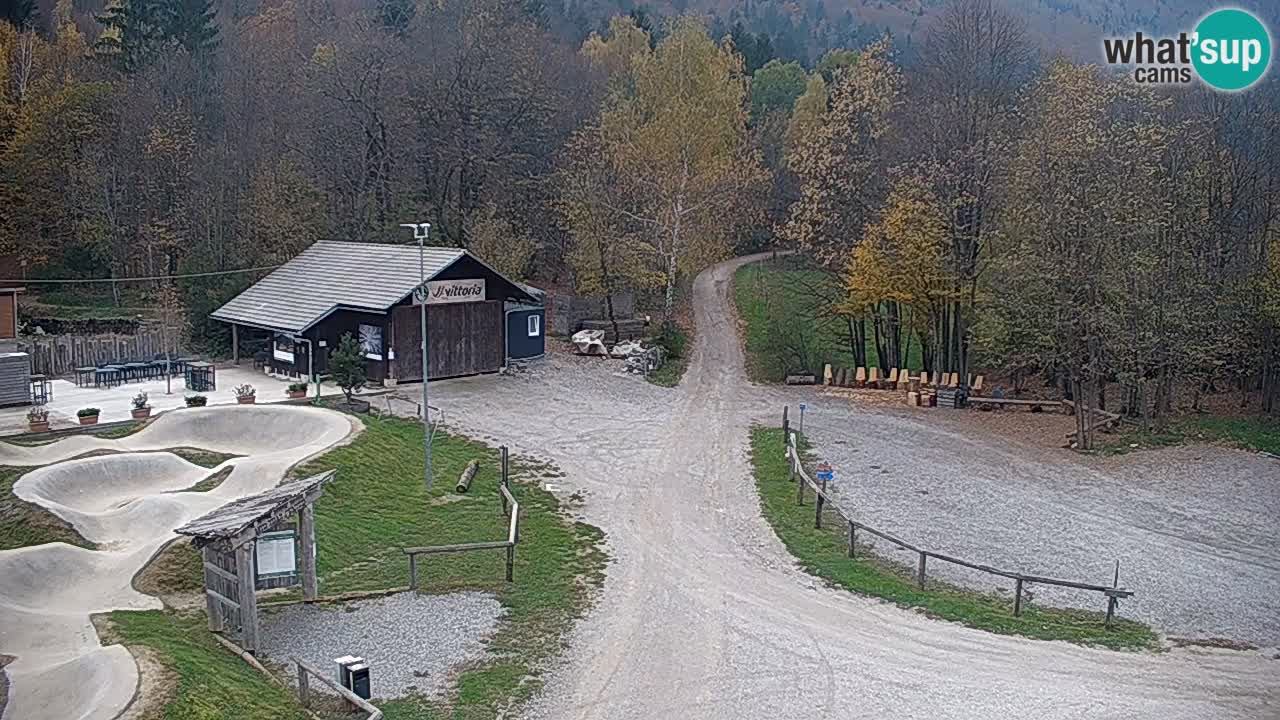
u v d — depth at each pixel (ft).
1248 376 153.69
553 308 202.49
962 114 155.22
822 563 88.53
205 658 62.85
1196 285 139.23
